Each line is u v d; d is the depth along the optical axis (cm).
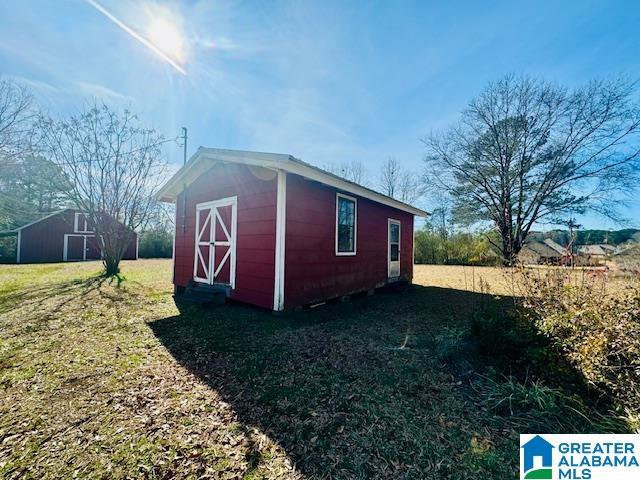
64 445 175
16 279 872
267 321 445
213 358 305
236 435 184
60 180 1035
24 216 1723
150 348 333
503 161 1714
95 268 1266
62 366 285
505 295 611
